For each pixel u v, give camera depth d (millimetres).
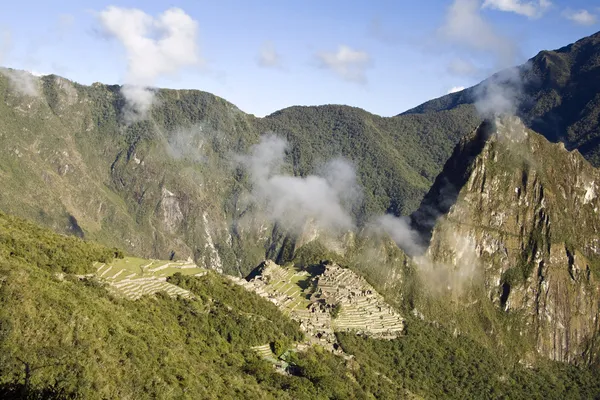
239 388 107625
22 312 91688
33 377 83688
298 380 119625
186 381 99750
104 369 91562
